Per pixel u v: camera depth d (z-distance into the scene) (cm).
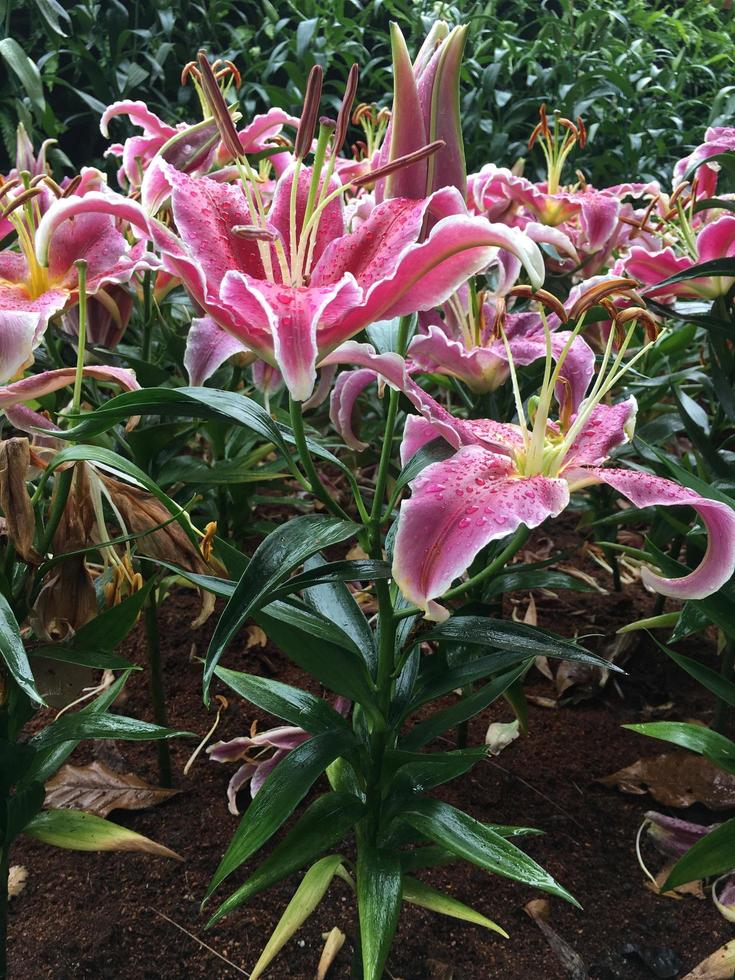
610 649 67
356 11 172
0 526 34
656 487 31
